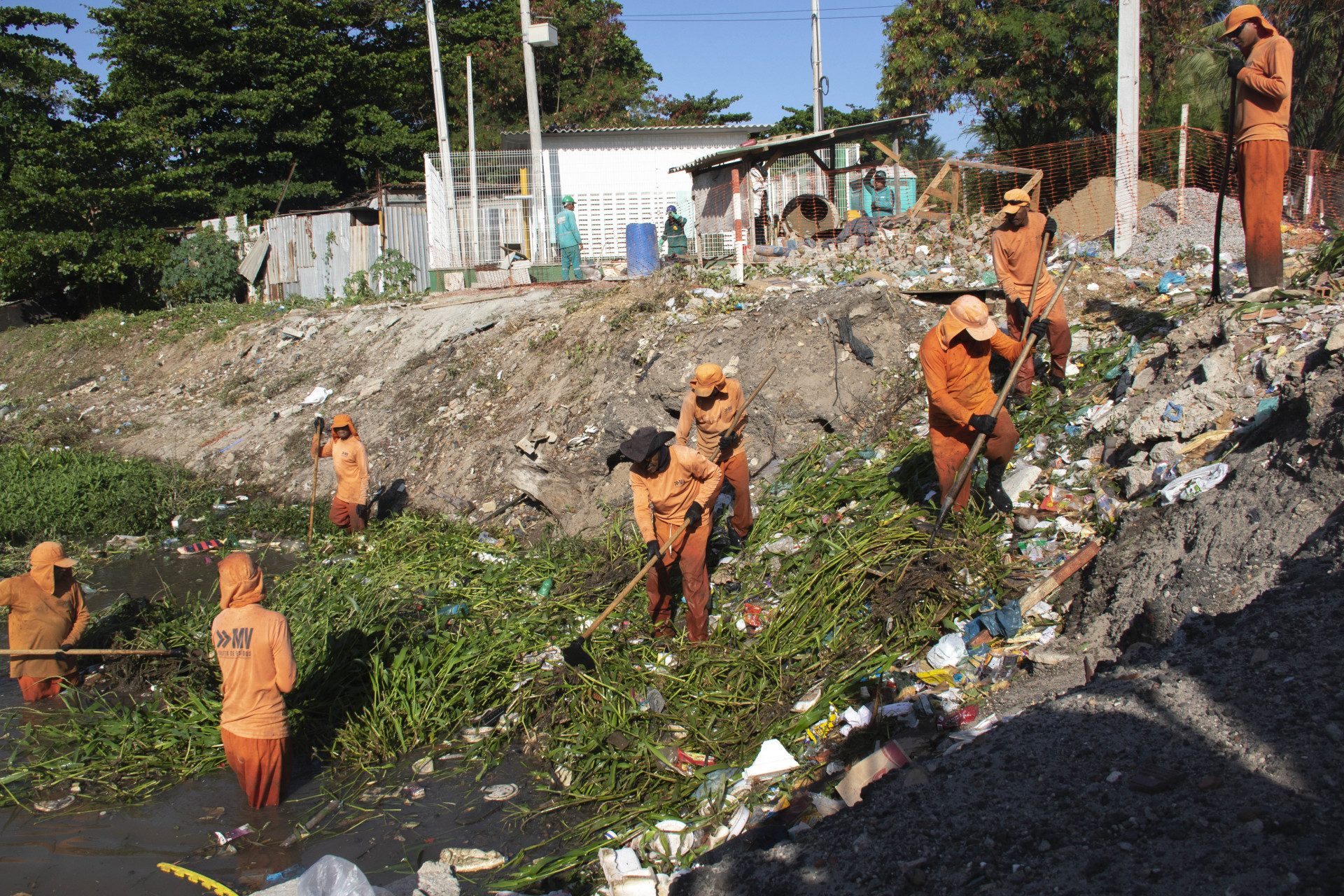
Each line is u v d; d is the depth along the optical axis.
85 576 8.59
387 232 18.83
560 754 5.03
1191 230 10.38
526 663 5.95
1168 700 3.16
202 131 26.95
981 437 5.16
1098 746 3.10
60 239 20.95
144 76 26.52
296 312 16.56
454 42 30.52
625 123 30.09
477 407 10.89
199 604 7.19
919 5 21.34
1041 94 20.48
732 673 5.34
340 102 27.81
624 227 18.84
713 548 7.00
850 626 5.35
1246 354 5.85
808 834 3.35
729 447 6.49
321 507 10.06
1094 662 4.10
